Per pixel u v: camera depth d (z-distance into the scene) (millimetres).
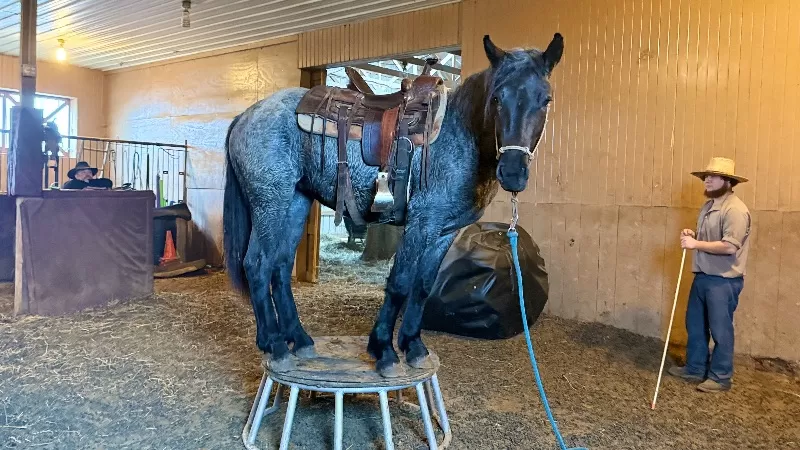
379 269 7629
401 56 5801
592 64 4512
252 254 2639
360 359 2604
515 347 4055
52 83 8484
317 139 2568
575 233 4664
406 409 2963
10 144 4531
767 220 3729
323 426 2725
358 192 2549
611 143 4438
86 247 4918
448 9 5277
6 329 4141
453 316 4191
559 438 2393
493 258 4188
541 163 4840
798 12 3584
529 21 4812
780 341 3703
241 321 4637
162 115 8258
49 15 5988
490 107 2186
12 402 2873
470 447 2547
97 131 9102
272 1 5328
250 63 7102
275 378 2395
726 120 3889
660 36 4156
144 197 5496
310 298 5695
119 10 5777
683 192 4102
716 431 2783
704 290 3402
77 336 4051
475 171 2385
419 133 2395
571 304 4719
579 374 3553
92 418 2723
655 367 3721
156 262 6941
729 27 3852
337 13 5660
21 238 4488
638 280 4344
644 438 2688
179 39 6934
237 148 2682
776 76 3674
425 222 2424
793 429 2826
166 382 3205
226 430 2641
